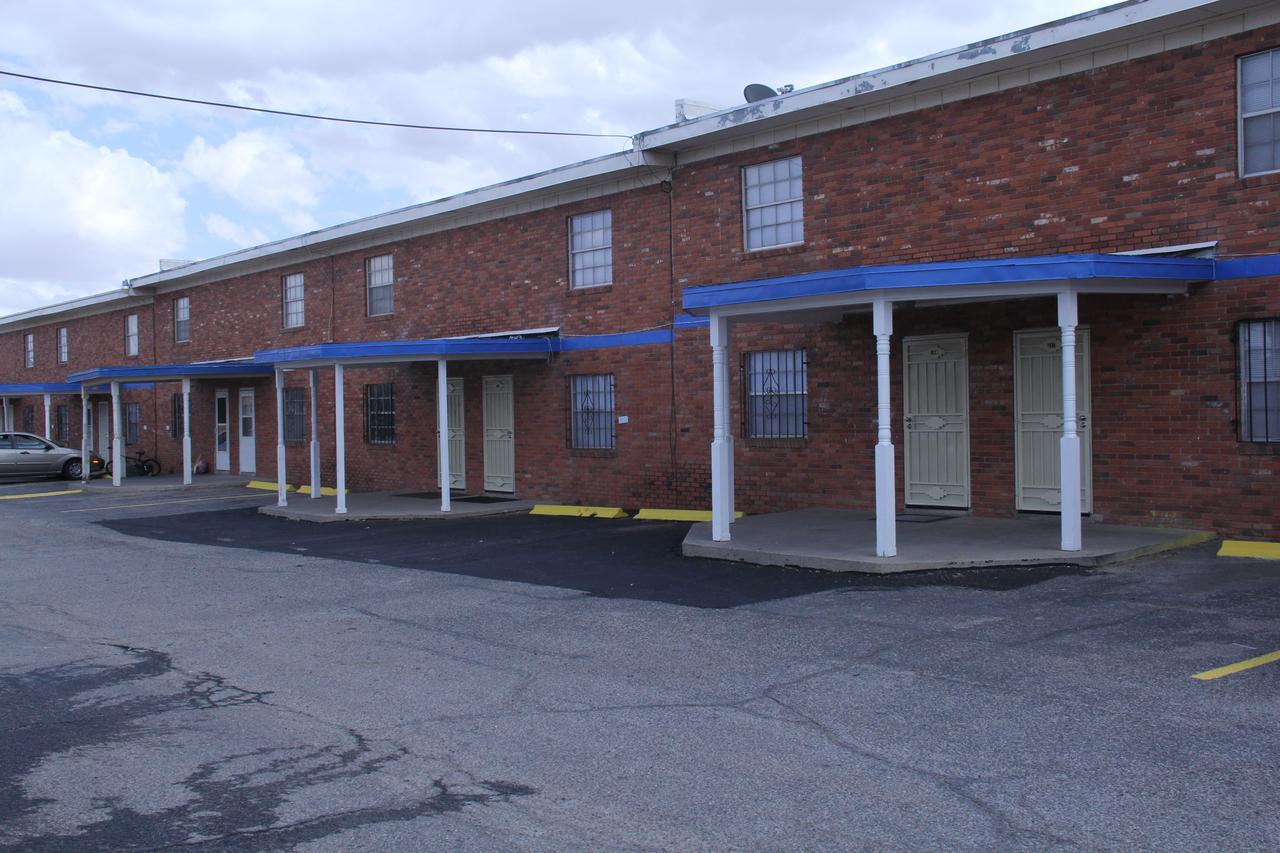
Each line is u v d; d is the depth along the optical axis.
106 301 34.16
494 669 7.94
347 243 24.44
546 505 19.59
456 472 22.25
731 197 16.64
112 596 11.73
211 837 4.94
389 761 5.95
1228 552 11.09
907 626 8.73
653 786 5.42
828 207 15.34
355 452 24.95
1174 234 12.02
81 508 22.98
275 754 6.12
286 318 26.83
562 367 19.62
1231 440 11.65
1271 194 11.30
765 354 16.52
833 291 11.51
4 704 7.32
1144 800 4.98
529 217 20.19
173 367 26.70
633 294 18.28
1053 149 13.02
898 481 14.88
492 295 21.03
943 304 13.91
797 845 4.65
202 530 18.50
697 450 17.42
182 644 9.18
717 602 10.18
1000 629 8.46
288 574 13.05
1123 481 12.54
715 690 7.15
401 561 13.89
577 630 9.20
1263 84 11.42
